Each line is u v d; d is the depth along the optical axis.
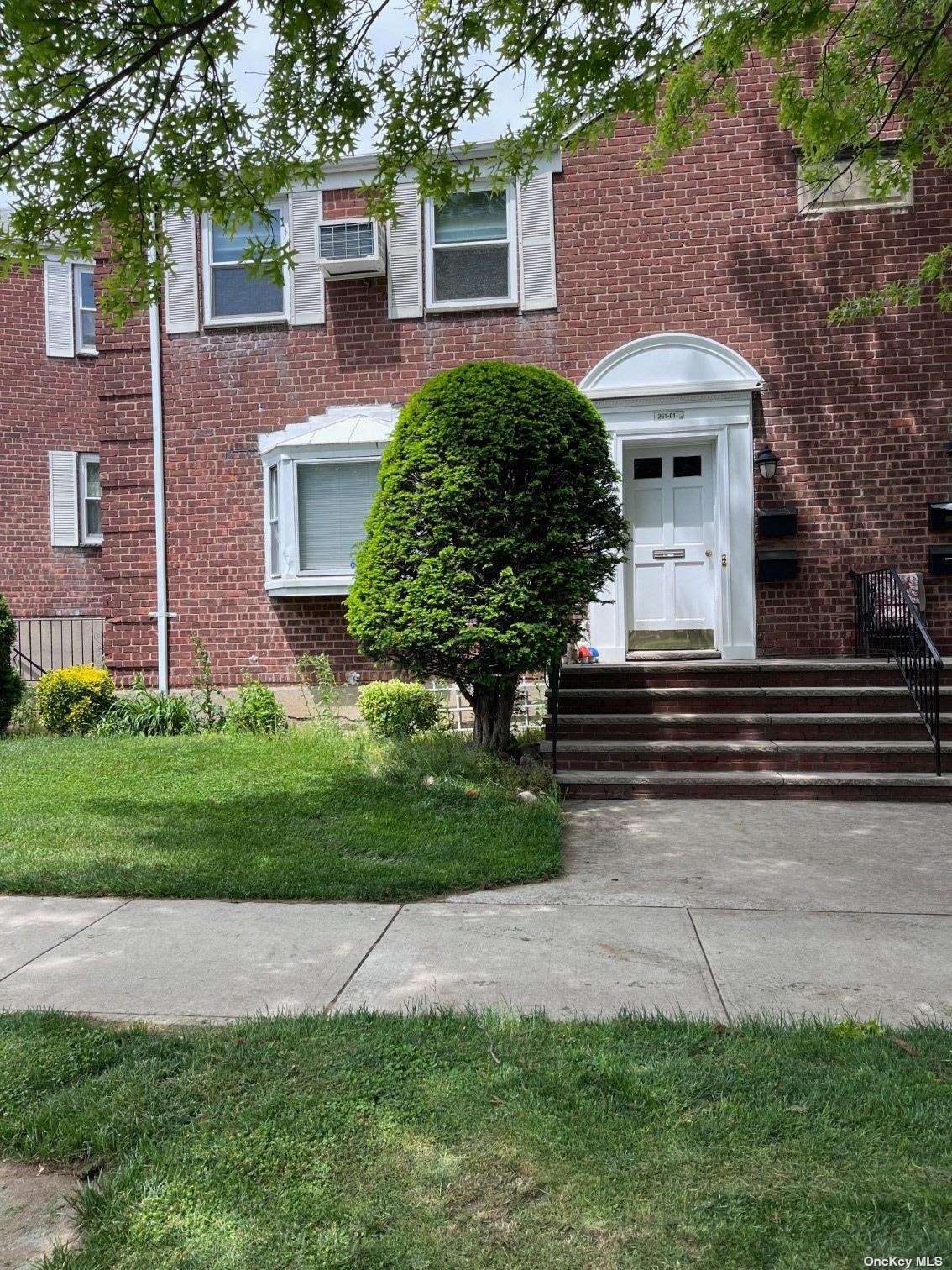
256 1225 2.32
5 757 9.02
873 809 7.37
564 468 7.96
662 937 4.46
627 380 10.27
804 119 7.95
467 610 7.63
